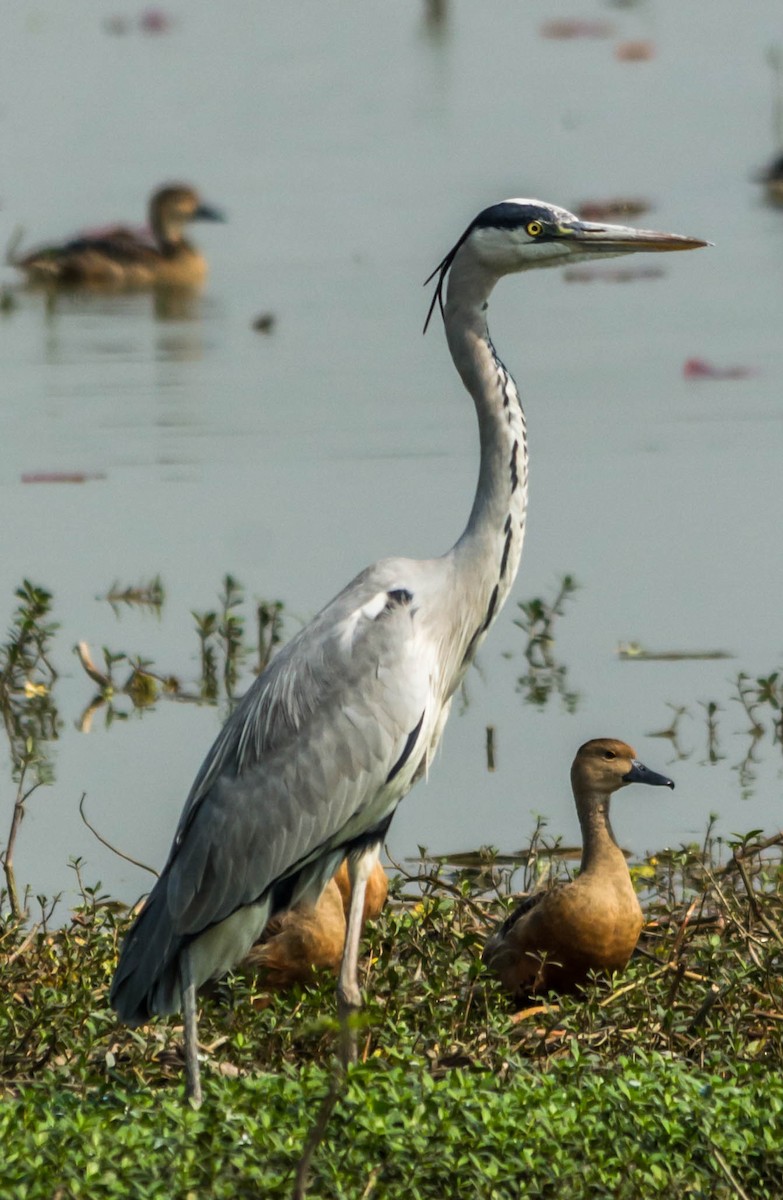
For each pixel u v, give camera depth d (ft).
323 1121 21.27
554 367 75.87
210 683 50.78
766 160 106.42
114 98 128.57
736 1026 29.58
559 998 31.24
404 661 30.07
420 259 90.99
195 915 29.07
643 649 51.98
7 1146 23.52
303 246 94.32
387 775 30.01
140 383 73.51
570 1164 23.39
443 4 161.99
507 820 42.75
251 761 29.68
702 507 60.80
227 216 99.30
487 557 31.35
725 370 74.38
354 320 82.53
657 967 33.35
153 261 91.61
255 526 58.44
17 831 38.86
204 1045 29.27
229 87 131.44
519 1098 25.12
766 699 48.39
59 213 100.12
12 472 63.36
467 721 47.96
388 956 32.63
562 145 111.34
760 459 64.64
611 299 87.51
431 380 73.72
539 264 31.96
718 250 93.25
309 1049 29.60
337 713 29.73
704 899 35.24
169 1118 24.76
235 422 68.18
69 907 38.55
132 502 61.21
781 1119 24.75
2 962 32.27
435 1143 23.76
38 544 57.98
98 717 49.03
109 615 54.19
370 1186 22.97
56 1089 26.63
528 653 52.29
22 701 49.83
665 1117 24.70
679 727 47.60
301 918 32.99
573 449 65.77
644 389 72.38
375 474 62.80
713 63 135.23
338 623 30.25
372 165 107.76
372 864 30.50
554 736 47.06
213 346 79.36
